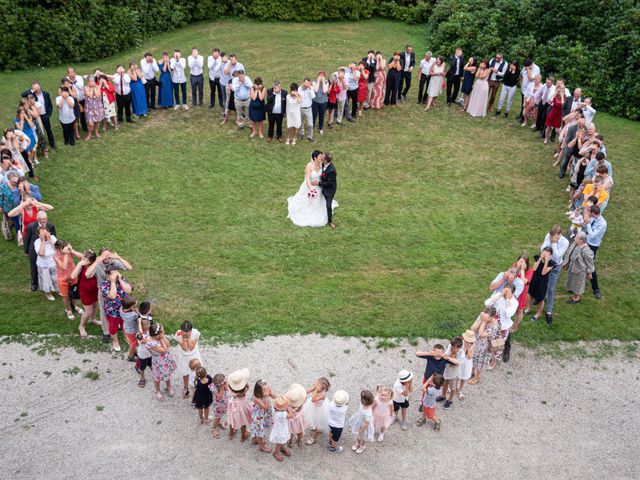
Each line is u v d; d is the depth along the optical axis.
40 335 10.93
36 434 9.07
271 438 8.62
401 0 28.11
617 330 11.68
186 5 26.91
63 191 15.15
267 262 12.99
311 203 14.24
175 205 14.80
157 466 8.67
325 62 23.61
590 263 11.87
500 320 10.28
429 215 14.84
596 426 9.66
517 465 8.94
